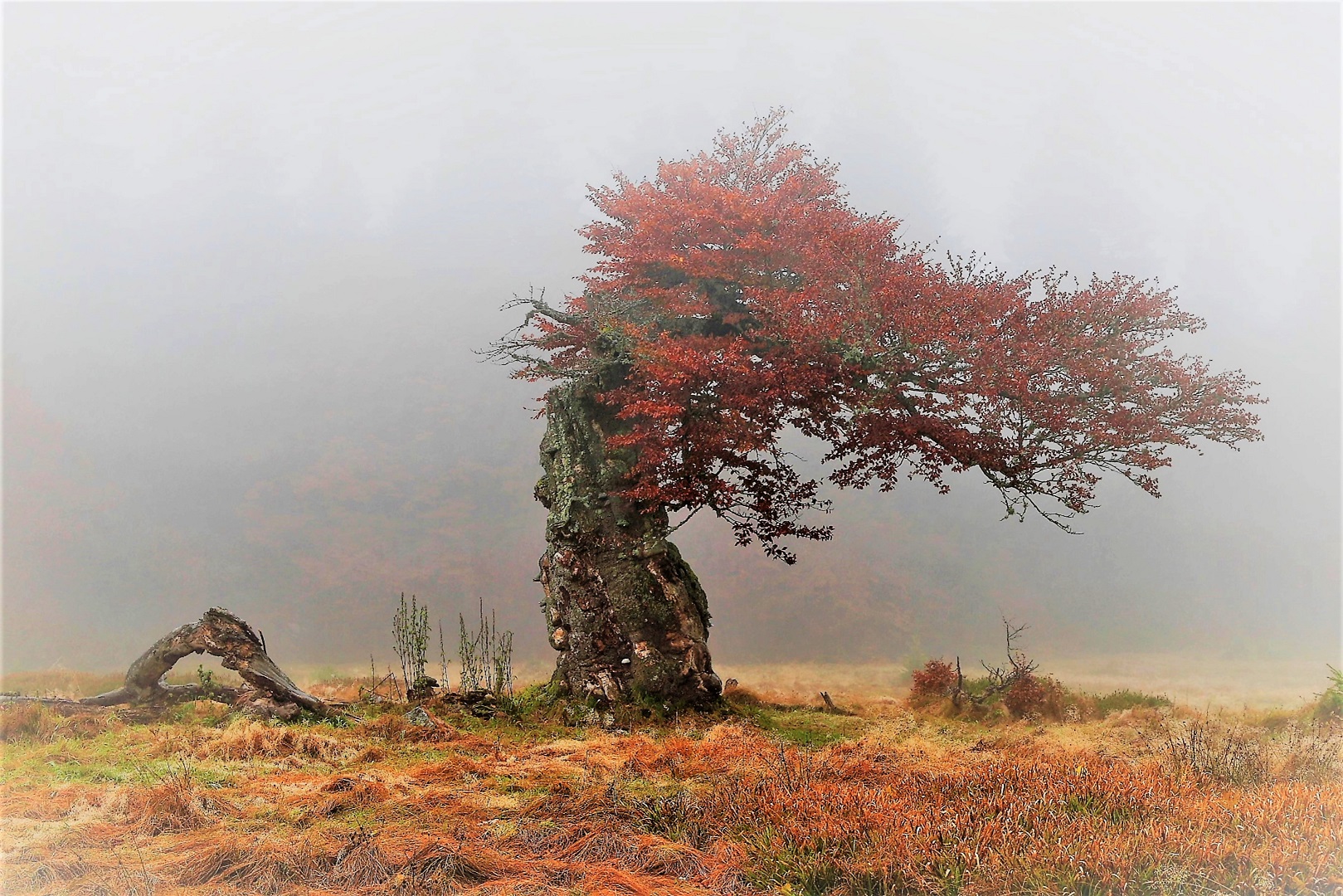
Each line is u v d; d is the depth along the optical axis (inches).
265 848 264.7
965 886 229.3
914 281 577.0
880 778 343.0
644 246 639.1
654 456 612.7
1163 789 300.8
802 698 834.2
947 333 542.6
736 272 623.5
